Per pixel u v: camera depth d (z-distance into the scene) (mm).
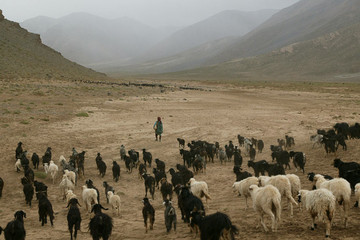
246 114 47562
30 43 131250
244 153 27016
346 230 10352
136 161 22922
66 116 40688
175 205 15992
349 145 23719
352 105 59094
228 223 9320
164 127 37750
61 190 18422
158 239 11641
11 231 10633
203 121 41500
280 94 84500
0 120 35250
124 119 41469
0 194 17391
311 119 42812
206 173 21656
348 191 10859
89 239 12242
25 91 57906
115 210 15227
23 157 21734
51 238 12383
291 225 11336
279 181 12508
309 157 22797
